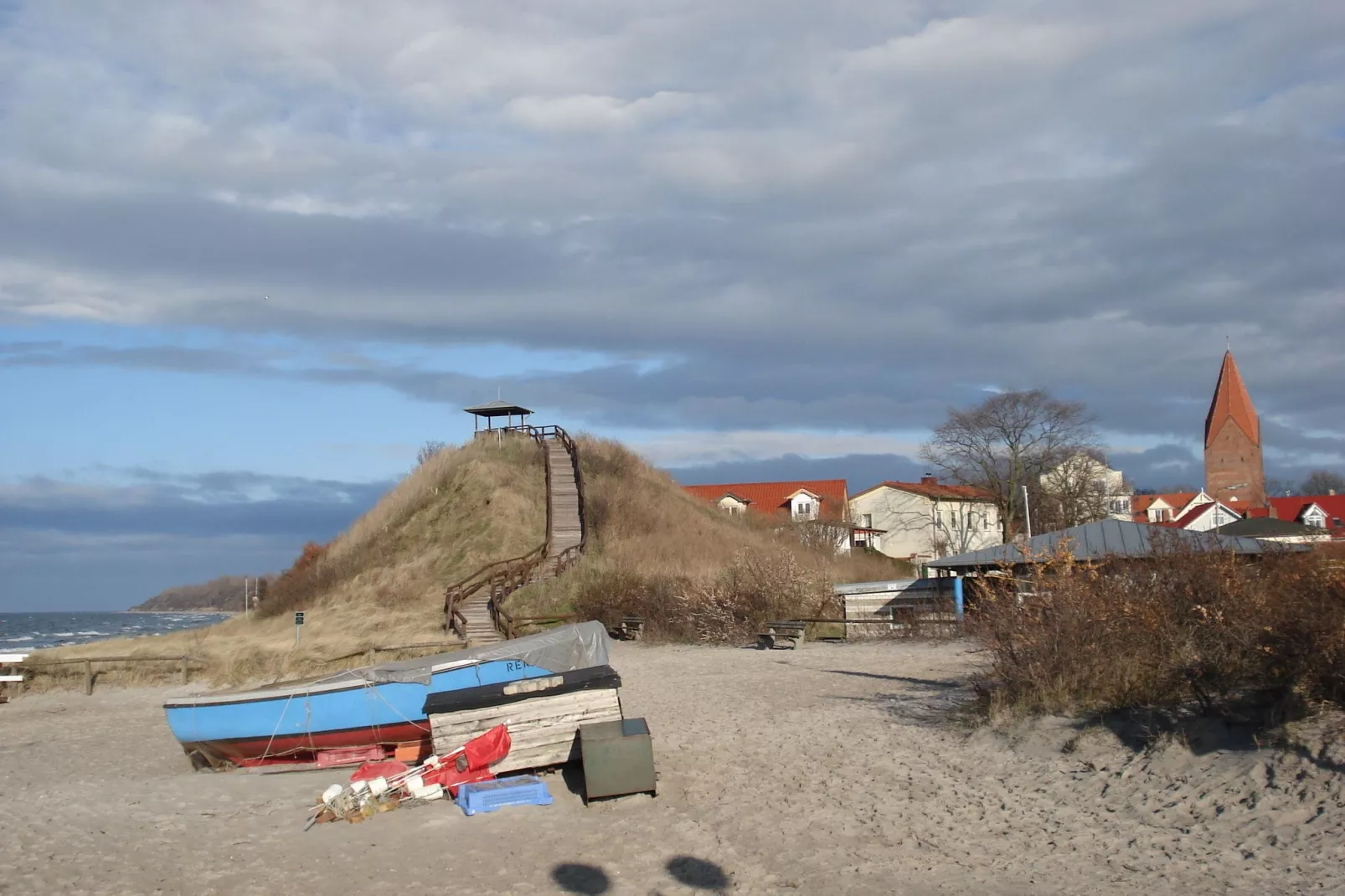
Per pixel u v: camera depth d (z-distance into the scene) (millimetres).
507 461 54281
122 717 24422
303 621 36062
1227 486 98875
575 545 45250
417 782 12594
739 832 10414
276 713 15484
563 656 15594
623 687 21781
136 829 12109
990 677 14727
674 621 32469
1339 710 9797
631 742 11953
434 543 48469
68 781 15969
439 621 37375
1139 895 7695
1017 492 63594
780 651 27906
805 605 31094
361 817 11938
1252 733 10281
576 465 53125
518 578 40719
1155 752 10719
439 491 52688
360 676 15367
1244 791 9227
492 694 13047
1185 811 9281
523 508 49531
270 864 10430
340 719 15375
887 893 8328
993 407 63812
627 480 55688
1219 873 7883
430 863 10133
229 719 15625
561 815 11492
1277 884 7500
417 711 15273
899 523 81250
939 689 17875
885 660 23719
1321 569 11344
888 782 11805
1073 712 12648
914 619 29078
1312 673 10156
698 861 9633
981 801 10719
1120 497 72500
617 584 36094
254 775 15406
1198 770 9992
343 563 48906
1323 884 7332
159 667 31406
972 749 12711
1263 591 12031
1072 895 7867
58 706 27156
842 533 66625
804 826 10469
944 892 8250
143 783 15234
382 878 9758
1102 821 9508
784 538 60000
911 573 61188
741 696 19344
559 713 13078
